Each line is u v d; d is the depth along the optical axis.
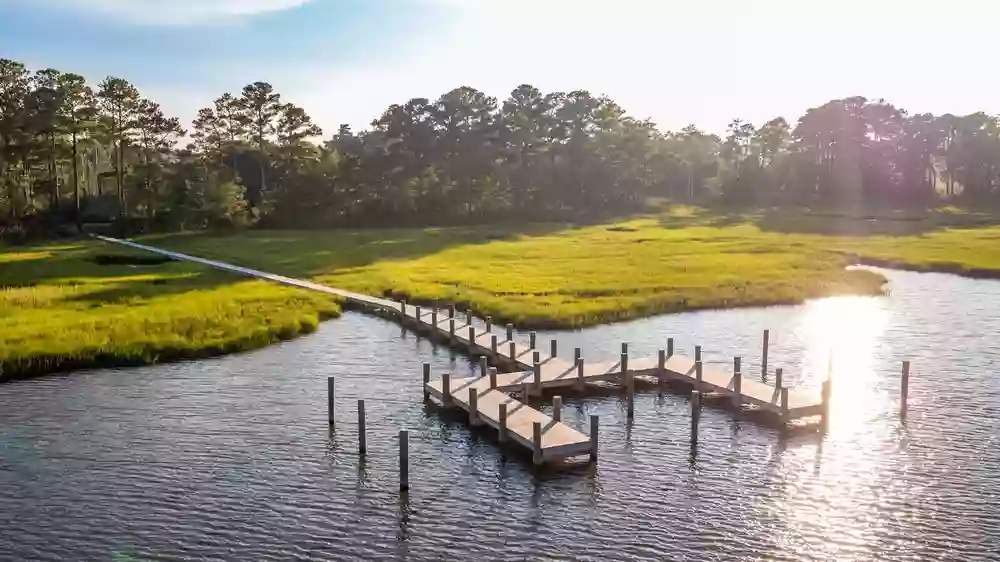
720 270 71.69
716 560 21.41
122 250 89.44
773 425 31.84
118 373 39.22
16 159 108.69
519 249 91.88
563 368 37.69
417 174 137.75
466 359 43.16
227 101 132.12
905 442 29.78
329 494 25.56
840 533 22.83
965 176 158.00
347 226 127.00
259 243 99.12
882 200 155.00
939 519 23.62
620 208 150.38
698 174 179.25
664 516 23.95
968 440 29.88
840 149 160.25
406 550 22.05
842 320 52.72
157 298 56.50
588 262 78.56
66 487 25.91
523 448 29.27
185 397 35.56
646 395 36.12
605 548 22.08
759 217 136.38
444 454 28.86
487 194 138.38
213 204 114.94
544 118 145.38
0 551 21.81
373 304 56.22
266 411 33.75
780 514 24.02
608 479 26.62
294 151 131.62
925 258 79.75
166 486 26.06
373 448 29.48
